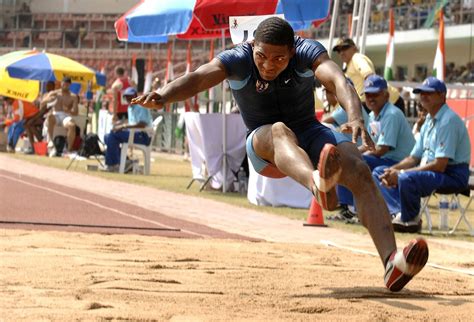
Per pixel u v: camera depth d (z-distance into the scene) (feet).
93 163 138.72
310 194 82.94
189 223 66.85
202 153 96.43
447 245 58.70
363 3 96.43
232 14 81.61
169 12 86.58
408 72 215.10
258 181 83.97
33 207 71.87
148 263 43.06
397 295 36.63
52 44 283.79
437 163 65.21
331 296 35.63
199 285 37.09
